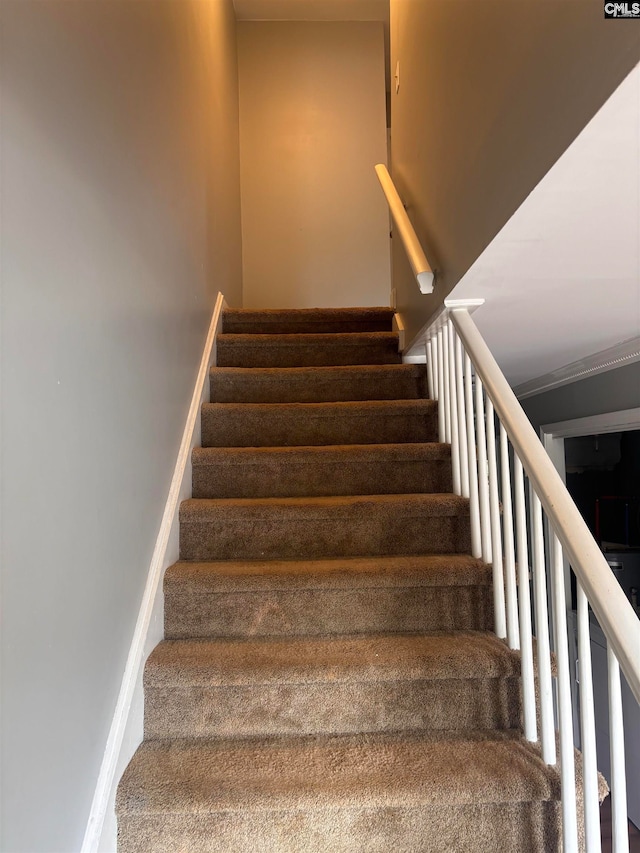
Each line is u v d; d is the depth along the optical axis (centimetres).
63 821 96
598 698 286
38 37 89
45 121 91
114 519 121
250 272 392
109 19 123
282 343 263
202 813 115
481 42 131
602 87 76
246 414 216
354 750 129
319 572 154
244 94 394
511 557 141
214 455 194
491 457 149
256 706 137
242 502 180
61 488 96
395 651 141
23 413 83
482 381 150
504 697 138
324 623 156
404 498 180
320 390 241
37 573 87
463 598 157
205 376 229
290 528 176
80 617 103
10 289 80
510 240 124
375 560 167
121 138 130
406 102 234
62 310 97
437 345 212
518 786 116
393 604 156
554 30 91
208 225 254
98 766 111
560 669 111
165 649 145
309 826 118
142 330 145
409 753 127
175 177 186
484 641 146
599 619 94
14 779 81
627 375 242
